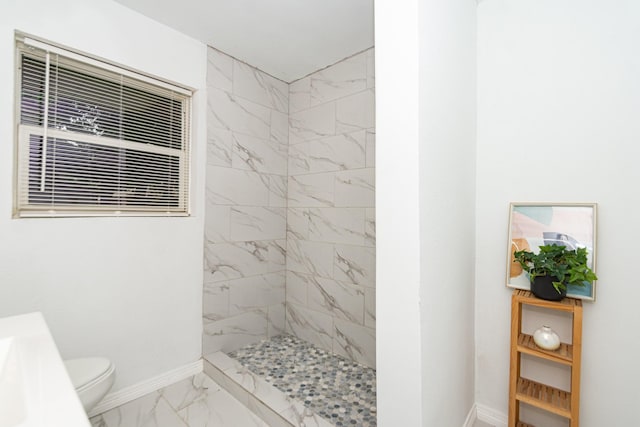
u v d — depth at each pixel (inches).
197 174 82.8
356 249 88.0
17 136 57.5
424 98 39.4
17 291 56.1
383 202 41.3
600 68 51.0
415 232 38.5
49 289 59.6
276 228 104.0
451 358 50.6
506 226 61.0
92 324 65.1
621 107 49.3
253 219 96.7
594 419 51.9
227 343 90.7
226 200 89.4
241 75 92.9
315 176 98.8
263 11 70.7
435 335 43.6
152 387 74.1
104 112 68.4
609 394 50.6
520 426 58.2
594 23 51.6
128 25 69.4
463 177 56.0
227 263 90.0
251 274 96.3
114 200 69.7
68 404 18.3
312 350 94.4
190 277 81.6
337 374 80.3
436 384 44.1
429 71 40.8
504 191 61.1
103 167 68.2
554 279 50.9
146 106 75.5
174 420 64.6
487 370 63.9
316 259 98.1
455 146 51.5
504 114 61.0
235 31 78.5
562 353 51.6
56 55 61.5
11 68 55.0
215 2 67.8
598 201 51.4
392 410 41.7
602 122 50.9
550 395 54.3
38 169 59.9
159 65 74.6
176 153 81.0
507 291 61.1
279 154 104.7
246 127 94.6
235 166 91.7
